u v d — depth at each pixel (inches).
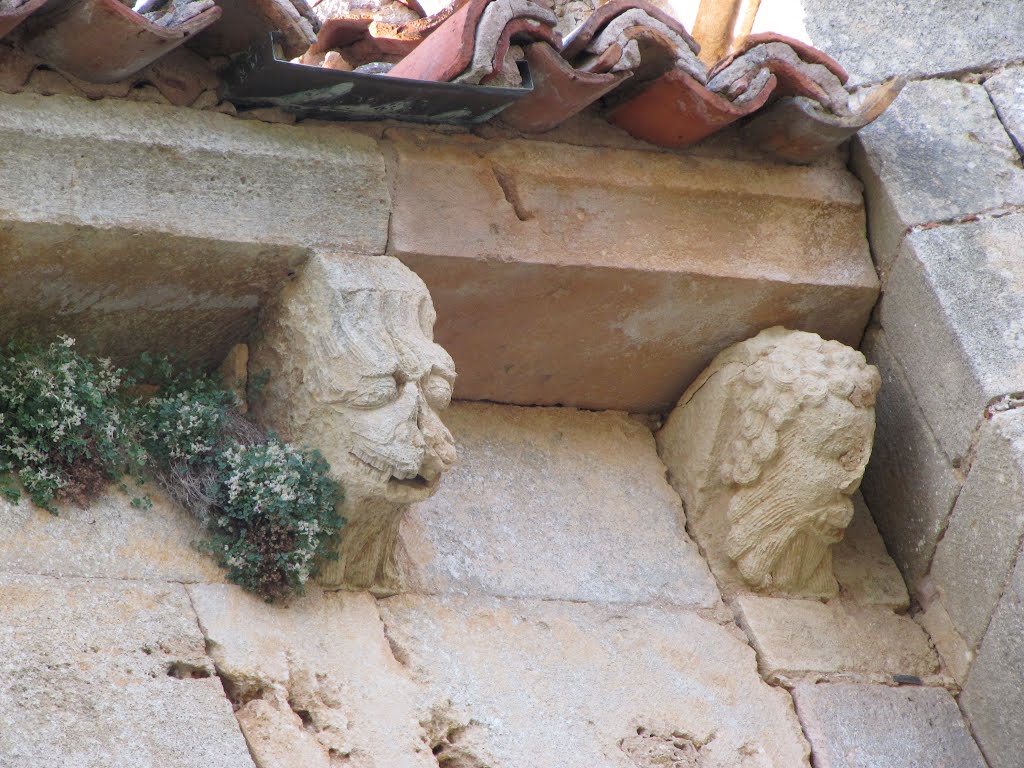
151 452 448.1
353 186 464.8
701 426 527.2
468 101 459.8
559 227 488.7
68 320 450.6
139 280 445.4
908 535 529.7
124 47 416.5
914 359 520.7
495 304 494.0
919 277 514.9
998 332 501.0
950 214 524.7
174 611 418.3
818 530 505.7
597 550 508.7
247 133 454.6
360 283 449.1
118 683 393.1
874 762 482.9
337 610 447.8
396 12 538.3
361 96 453.7
